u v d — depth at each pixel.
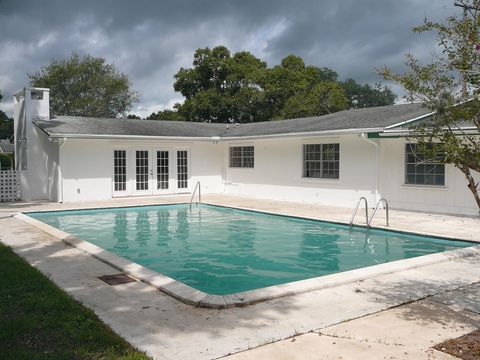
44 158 18.97
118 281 6.40
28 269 6.82
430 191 13.88
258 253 9.37
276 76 34.12
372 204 15.05
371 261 8.62
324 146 16.77
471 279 6.53
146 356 3.90
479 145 4.18
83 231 12.02
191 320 4.84
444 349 4.12
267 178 19.28
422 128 4.59
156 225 12.96
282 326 4.66
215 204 16.91
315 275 7.68
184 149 20.92
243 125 24.12
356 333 4.50
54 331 4.44
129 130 19.38
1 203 17.36
